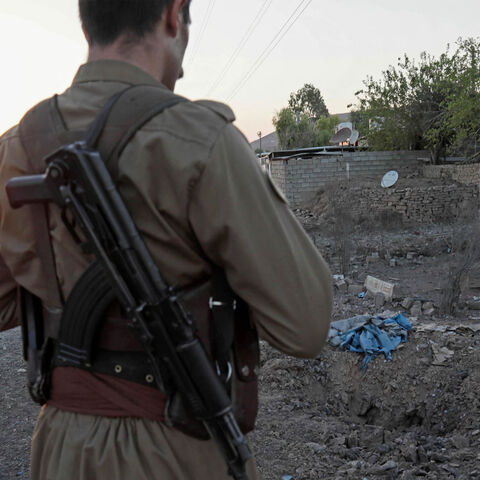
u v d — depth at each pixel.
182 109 0.80
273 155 21.88
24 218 0.87
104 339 0.84
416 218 16.38
